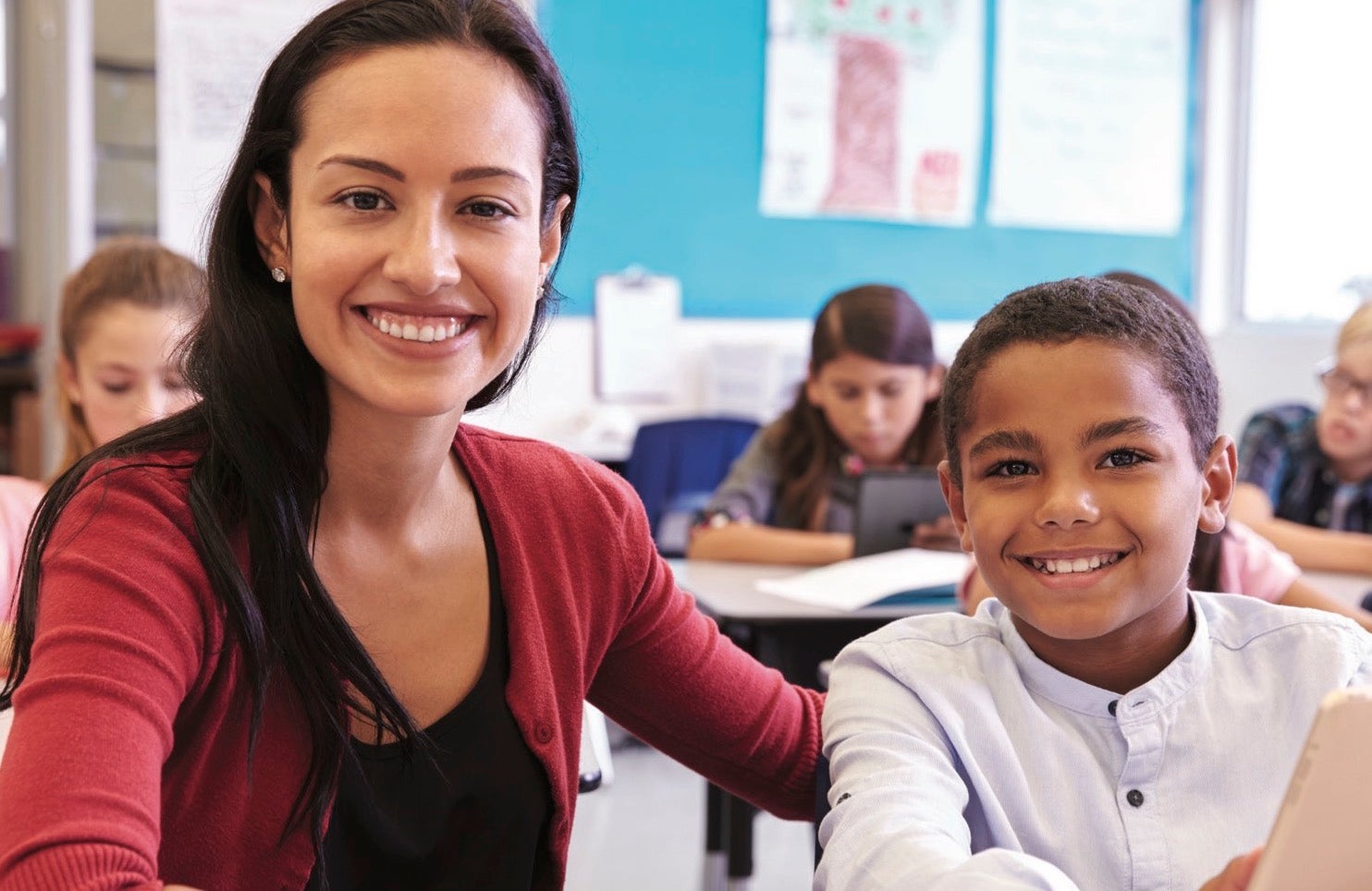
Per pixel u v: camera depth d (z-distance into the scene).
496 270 0.90
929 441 2.66
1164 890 0.95
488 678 1.01
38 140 3.85
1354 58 4.54
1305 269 4.73
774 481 2.79
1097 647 0.99
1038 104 4.84
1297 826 0.60
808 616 2.06
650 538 1.13
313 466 0.94
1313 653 1.00
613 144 4.37
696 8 4.42
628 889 2.65
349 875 0.95
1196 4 5.00
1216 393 1.01
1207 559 1.62
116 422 1.77
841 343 2.59
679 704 1.13
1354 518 2.79
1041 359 0.94
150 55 3.91
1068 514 0.91
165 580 0.85
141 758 0.78
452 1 0.90
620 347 4.39
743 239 4.55
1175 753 0.98
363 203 0.88
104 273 1.77
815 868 0.92
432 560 1.01
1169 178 5.03
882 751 0.96
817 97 4.58
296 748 0.91
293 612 0.91
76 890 0.71
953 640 1.05
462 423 1.10
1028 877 0.77
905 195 4.72
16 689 0.85
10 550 1.46
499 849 1.01
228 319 0.93
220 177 1.03
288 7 4.02
